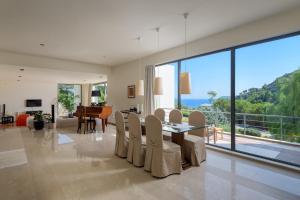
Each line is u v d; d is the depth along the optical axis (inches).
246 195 89.4
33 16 122.4
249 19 129.9
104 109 247.8
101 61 271.7
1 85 368.8
